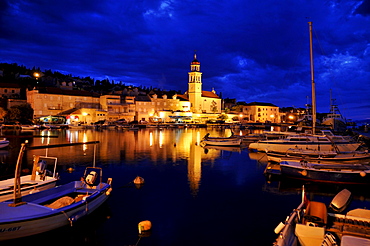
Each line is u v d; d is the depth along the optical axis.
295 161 24.61
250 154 38.84
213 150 42.75
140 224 13.49
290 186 21.48
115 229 13.84
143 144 49.59
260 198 18.58
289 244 9.68
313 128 37.53
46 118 97.44
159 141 55.09
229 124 133.25
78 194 15.59
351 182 20.47
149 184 21.98
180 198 18.53
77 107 111.06
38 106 101.69
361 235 10.41
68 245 12.34
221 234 13.39
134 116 120.25
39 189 16.52
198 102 144.25
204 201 17.95
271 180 23.42
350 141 35.84
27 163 30.23
